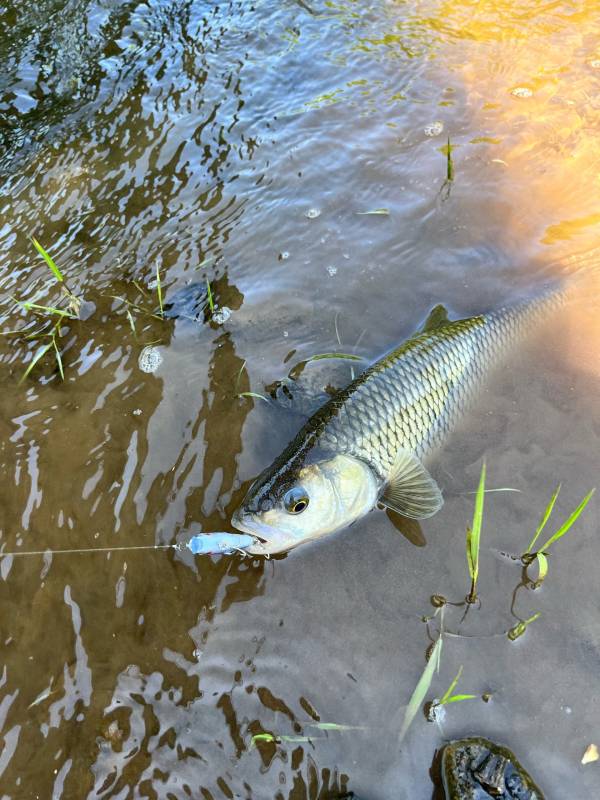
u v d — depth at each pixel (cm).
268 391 42
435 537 36
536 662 31
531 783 28
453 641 32
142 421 41
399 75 68
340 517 36
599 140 59
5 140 63
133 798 29
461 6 78
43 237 54
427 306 47
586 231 52
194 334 46
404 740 30
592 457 39
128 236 54
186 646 33
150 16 80
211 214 55
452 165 57
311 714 31
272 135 62
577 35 72
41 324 47
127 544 36
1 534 37
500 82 66
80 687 32
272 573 35
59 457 40
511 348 44
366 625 33
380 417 38
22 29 78
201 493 38
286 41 74
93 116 65
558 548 35
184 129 63
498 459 39
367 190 56
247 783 29
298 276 50
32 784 29
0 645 33
